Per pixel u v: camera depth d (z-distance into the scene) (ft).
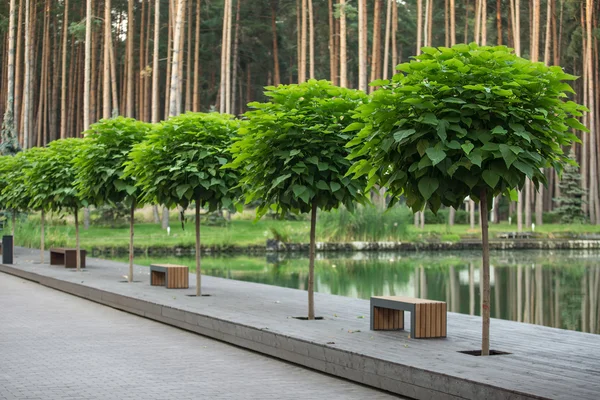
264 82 236.02
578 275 81.15
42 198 67.77
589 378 21.48
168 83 183.21
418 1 154.20
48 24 201.36
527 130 23.80
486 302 25.76
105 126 54.34
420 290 67.21
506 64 24.00
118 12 223.51
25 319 42.93
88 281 57.72
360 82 139.23
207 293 48.01
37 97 240.73
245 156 34.32
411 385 23.21
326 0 205.05
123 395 24.08
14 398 23.57
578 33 171.63
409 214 132.77
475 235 143.13
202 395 24.09
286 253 121.19
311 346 28.40
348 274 83.46
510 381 20.97
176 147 44.14
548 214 185.57
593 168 165.07
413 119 23.58
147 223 159.74
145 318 43.68
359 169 26.76
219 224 155.12
